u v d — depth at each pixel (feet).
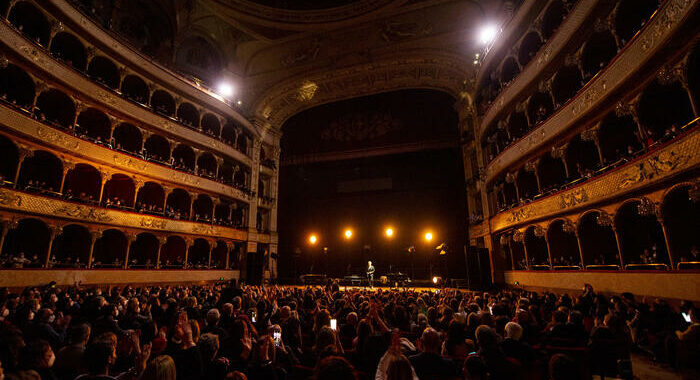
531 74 58.18
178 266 78.74
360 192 121.70
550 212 54.29
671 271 34.50
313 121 126.52
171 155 79.92
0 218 48.88
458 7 85.05
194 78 89.97
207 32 96.27
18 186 53.72
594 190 44.65
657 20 33.65
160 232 75.46
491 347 13.84
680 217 38.50
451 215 109.81
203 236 85.25
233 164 100.12
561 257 59.57
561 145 53.52
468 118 97.30
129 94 79.46
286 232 124.88
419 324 22.61
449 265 106.52
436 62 96.07
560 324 21.35
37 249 60.23
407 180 118.21
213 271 86.48
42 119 53.93
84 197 62.69
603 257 54.70
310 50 102.58
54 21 57.06
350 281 106.42
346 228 122.11
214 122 101.30
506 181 69.31
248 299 33.96
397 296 43.34
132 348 14.25
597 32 45.80
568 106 49.57
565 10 56.49
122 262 73.56
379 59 99.04
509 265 77.05
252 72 110.52
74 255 67.10
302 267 122.21
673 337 22.49
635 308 31.65
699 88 34.17
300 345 18.74
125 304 31.63
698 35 31.04
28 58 51.31
